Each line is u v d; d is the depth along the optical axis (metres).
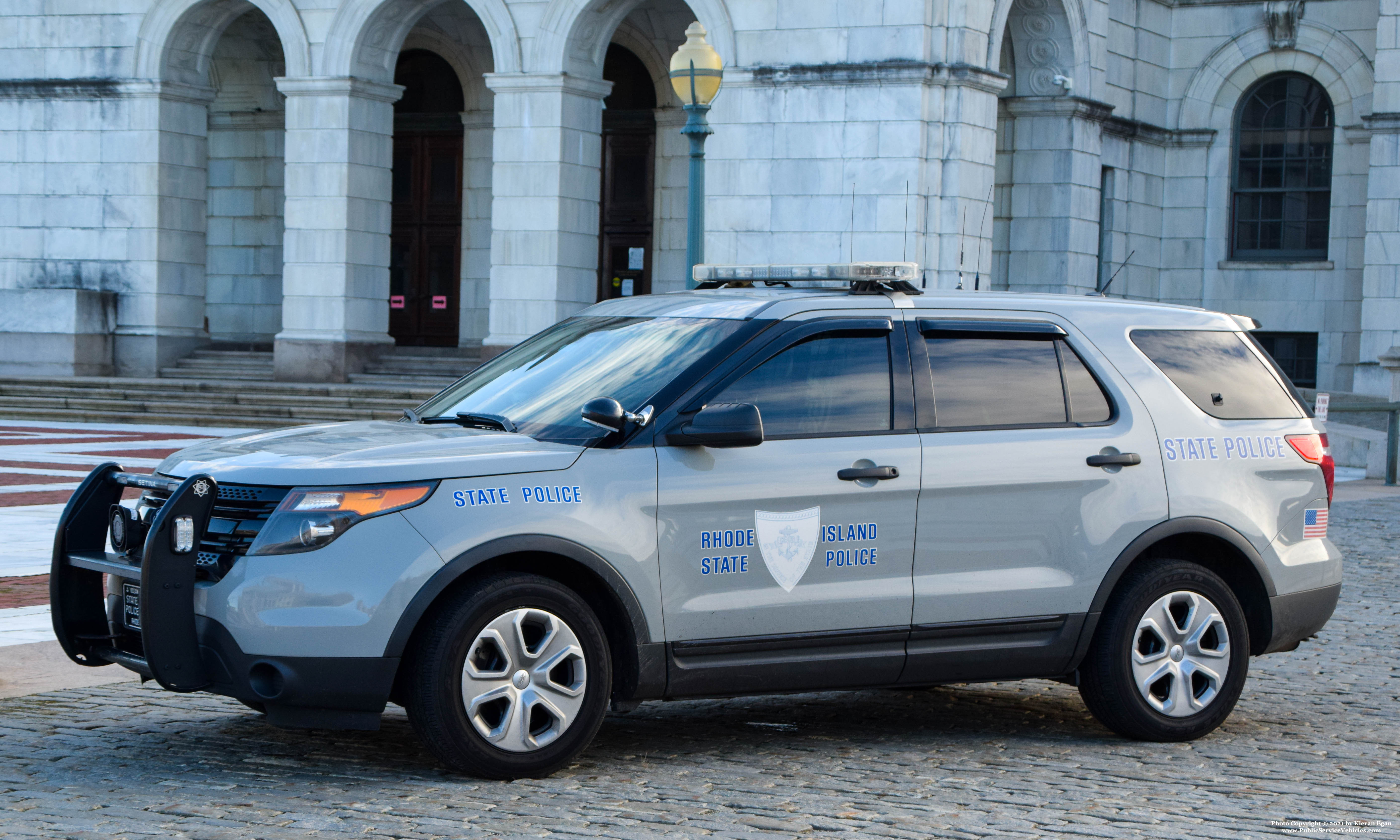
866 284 6.90
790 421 6.44
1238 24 31.56
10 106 30.14
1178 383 7.19
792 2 24.78
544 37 26.34
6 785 5.84
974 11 24.30
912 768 6.39
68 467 18.31
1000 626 6.67
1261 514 7.21
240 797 5.71
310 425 6.88
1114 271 30.64
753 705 7.67
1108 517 6.86
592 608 6.22
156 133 29.33
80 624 6.42
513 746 5.95
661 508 6.16
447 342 33.25
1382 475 21.17
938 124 24.23
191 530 5.78
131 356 29.56
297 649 5.68
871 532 6.48
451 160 33.03
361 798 5.71
